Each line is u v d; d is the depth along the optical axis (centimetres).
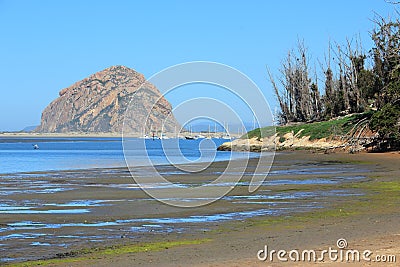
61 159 6181
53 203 2344
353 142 6719
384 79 6875
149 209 2155
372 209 2080
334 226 1688
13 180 3428
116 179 3466
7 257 1338
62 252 1391
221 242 1476
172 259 1261
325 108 8956
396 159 5291
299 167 4578
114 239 1559
